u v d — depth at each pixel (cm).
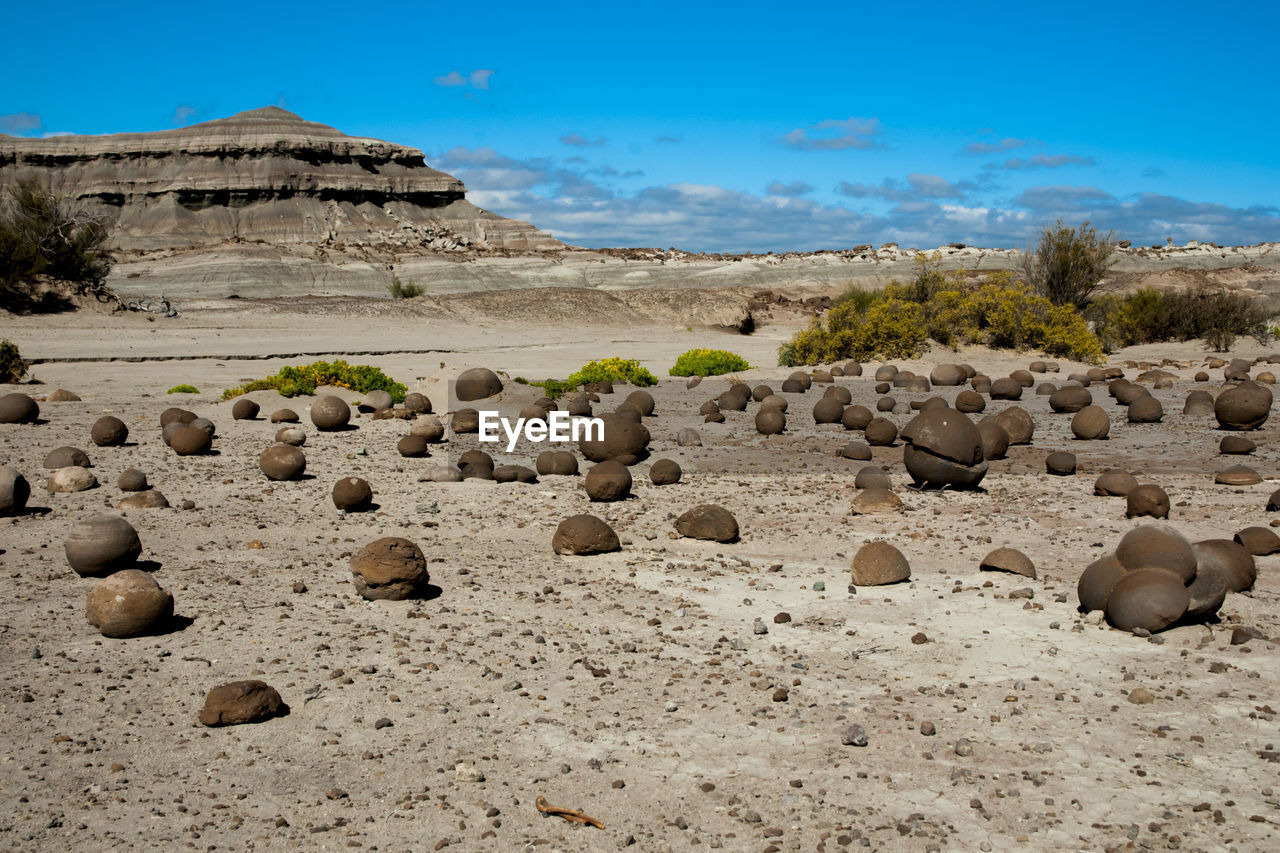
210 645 722
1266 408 1827
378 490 1316
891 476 1470
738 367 3259
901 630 755
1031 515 1165
